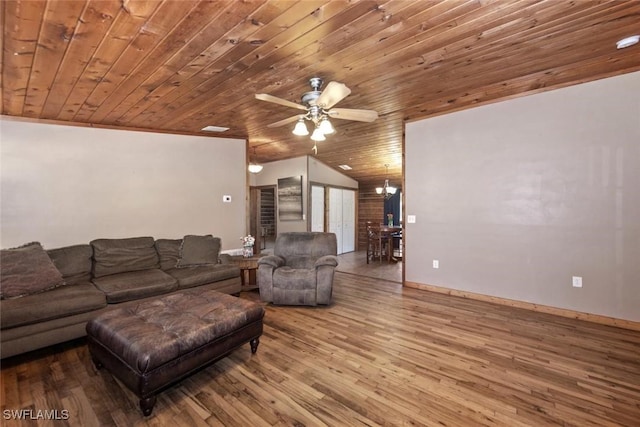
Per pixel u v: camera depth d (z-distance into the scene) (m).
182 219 4.59
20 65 2.34
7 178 3.37
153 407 1.85
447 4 1.82
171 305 2.47
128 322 2.13
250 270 4.54
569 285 3.28
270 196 9.32
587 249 3.17
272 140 5.65
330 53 2.38
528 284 3.53
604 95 3.03
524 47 2.41
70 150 3.73
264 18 1.87
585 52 2.54
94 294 2.76
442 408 1.85
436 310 3.54
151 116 3.79
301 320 3.26
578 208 3.21
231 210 5.08
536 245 3.46
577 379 2.14
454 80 3.05
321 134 2.99
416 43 2.28
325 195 7.62
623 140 2.96
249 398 1.96
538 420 1.75
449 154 4.10
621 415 1.78
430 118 4.27
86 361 2.42
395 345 2.67
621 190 2.98
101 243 3.46
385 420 1.76
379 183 8.84
